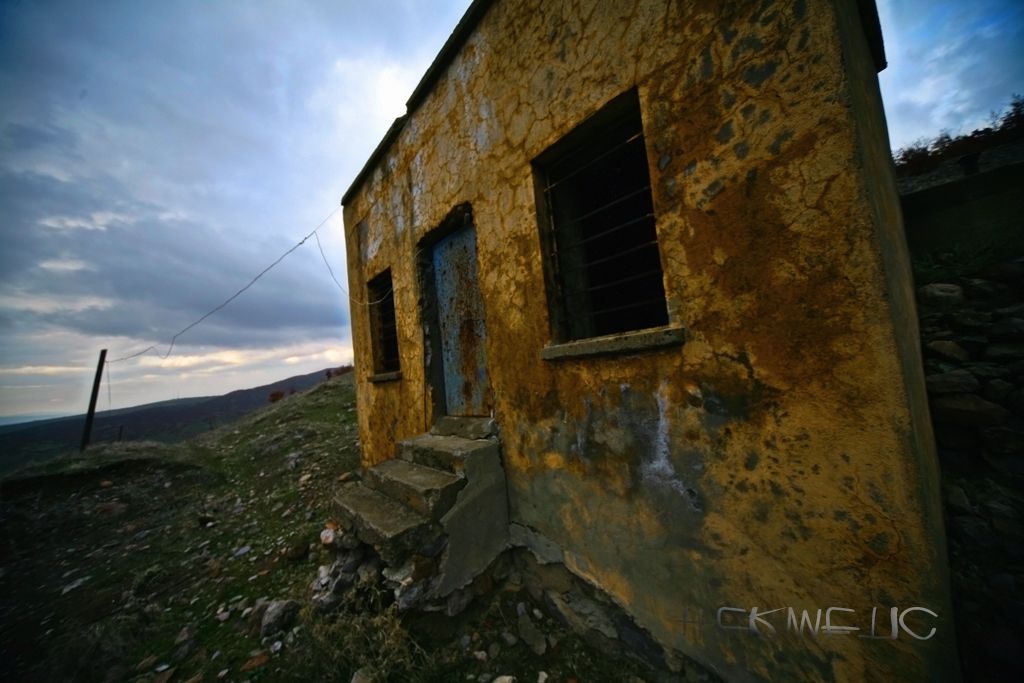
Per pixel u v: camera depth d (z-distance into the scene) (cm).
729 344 167
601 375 220
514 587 282
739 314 163
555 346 240
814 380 145
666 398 190
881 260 129
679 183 180
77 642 277
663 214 187
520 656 232
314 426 923
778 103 149
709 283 172
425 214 369
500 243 282
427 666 220
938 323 290
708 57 167
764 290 156
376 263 481
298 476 618
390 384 455
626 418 208
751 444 163
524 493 278
